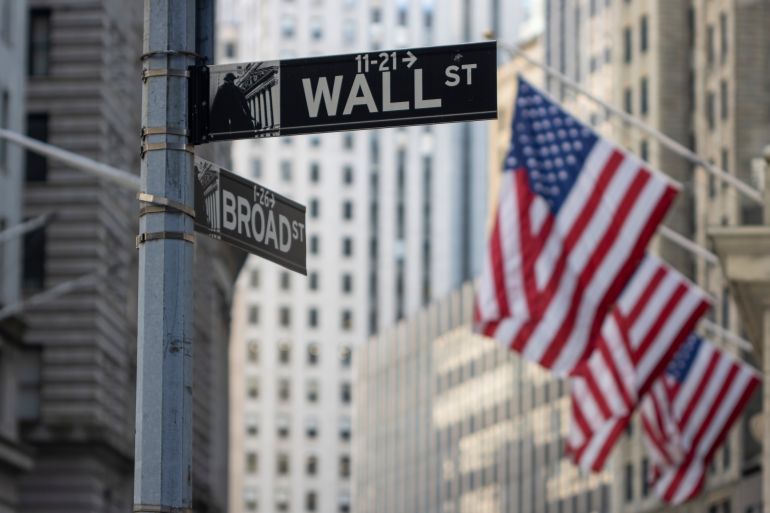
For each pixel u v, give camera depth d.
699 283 120.75
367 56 14.96
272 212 16.00
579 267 43.75
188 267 14.51
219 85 14.78
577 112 151.88
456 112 14.84
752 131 115.44
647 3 133.00
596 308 43.75
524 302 43.88
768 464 50.16
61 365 85.56
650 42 131.50
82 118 86.81
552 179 44.22
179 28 14.71
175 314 14.33
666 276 46.59
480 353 190.50
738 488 109.69
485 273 44.22
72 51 87.19
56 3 87.56
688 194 124.69
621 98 138.12
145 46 14.71
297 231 16.39
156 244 14.42
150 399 14.16
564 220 44.00
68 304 85.81
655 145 128.50
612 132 138.62
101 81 87.00
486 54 14.89
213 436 125.06
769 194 48.75
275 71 14.96
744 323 53.22
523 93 44.72
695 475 54.62
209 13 15.08
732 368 54.34
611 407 47.06
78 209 86.12
